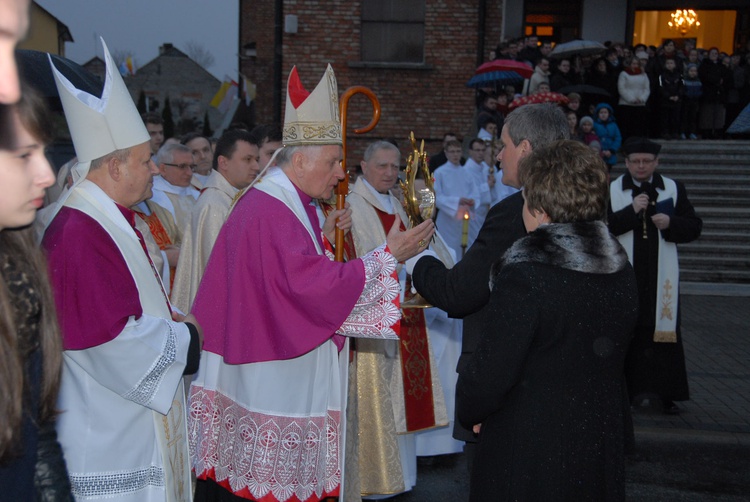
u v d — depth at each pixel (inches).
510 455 89.7
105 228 93.1
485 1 498.3
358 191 181.9
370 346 158.2
